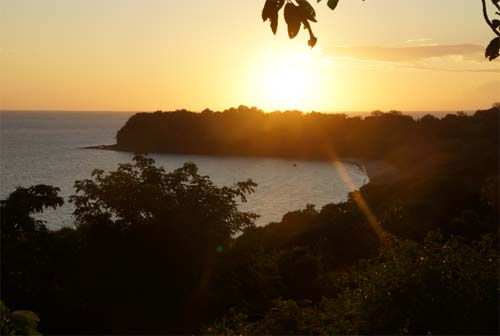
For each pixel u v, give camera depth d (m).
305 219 33.38
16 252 13.59
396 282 8.59
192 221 15.49
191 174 15.89
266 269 18.25
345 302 9.35
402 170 86.00
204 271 15.45
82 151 135.50
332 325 8.69
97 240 15.02
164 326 14.45
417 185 42.88
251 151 139.12
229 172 102.75
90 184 15.49
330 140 134.00
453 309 8.30
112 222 15.26
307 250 20.73
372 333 8.38
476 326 8.25
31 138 179.62
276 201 66.62
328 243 28.22
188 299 14.93
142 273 15.02
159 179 15.64
